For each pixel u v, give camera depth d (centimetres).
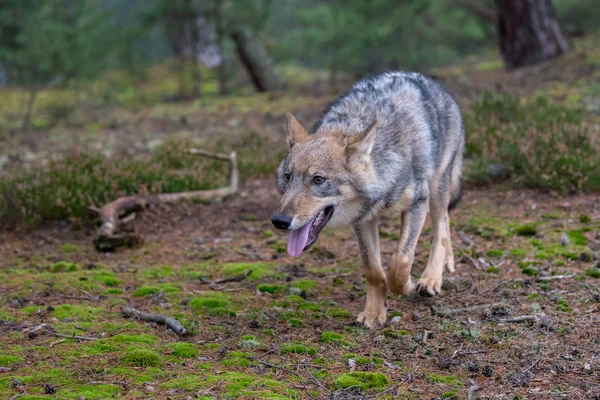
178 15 2780
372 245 764
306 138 739
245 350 689
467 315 761
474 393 597
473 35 3200
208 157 1387
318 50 2819
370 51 2862
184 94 2828
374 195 718
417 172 769
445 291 841
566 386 595
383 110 778
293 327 749
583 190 1173
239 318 775
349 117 778
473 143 1375
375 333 732
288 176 713
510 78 2142
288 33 2945
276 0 3994
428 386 612
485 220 1088
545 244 968
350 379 614
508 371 632
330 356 675
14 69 2395
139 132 1992
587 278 838
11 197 1185
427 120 810
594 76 1969
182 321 760
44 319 768
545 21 2309
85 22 2553
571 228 1023
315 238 706
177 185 1267
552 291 805
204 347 697
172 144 1486
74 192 1204
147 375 624
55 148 1775
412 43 2853
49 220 1191
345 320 770
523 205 1145
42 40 2339
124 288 888
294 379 625
